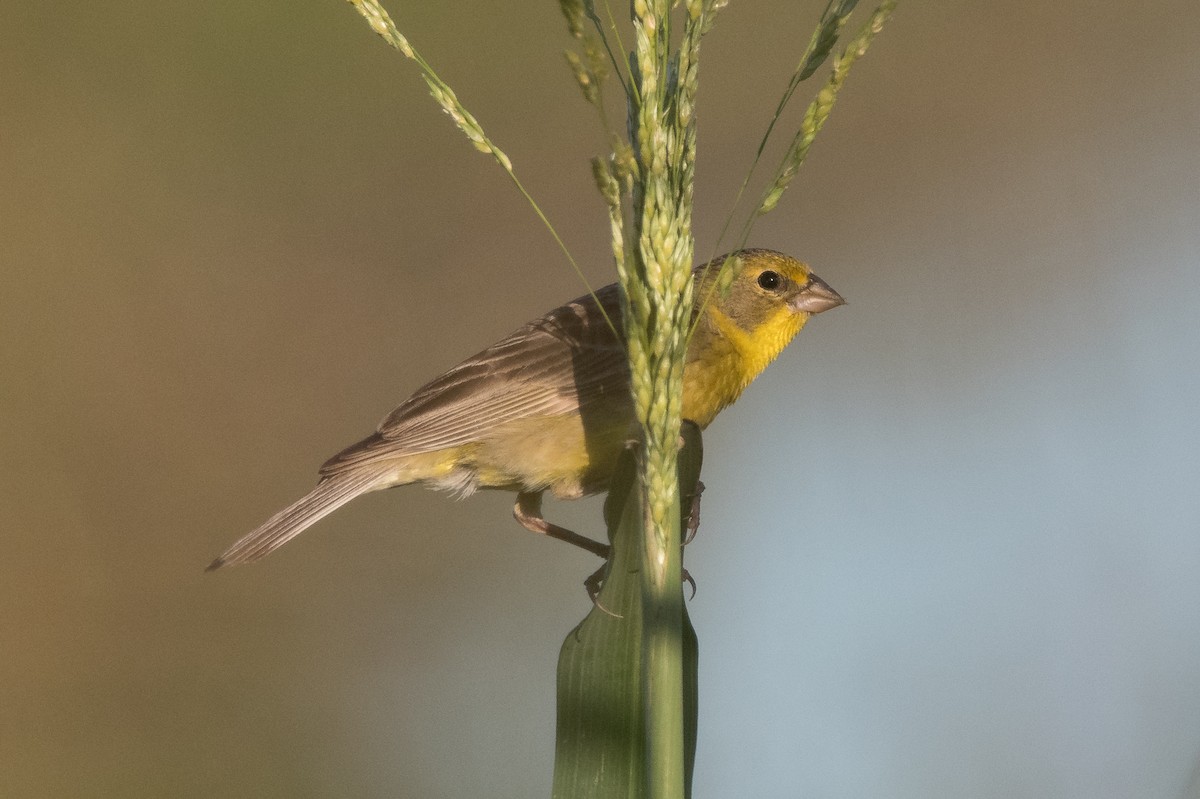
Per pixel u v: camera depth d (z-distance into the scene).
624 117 3.83
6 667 10.88
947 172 15.50
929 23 16.94
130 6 16.14
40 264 14.42
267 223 15.07
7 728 10.51
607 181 3.42
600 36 3.34
